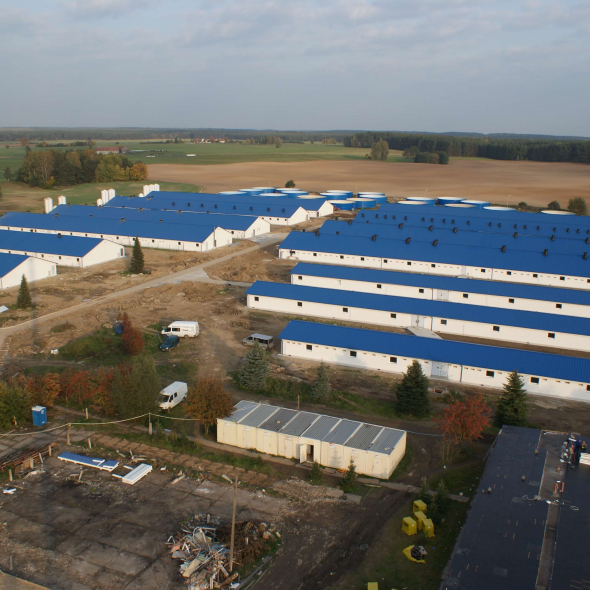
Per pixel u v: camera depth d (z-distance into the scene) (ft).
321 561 110.63
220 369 206.18
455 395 186.29
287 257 378.53
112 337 232.94
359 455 140.87
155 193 585.63
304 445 146.41
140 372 167.02
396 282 282.15
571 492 120.06
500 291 269.23
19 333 234.38
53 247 359.05
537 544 104.37
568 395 185.37
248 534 115.96
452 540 117.29
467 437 149.69
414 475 141.69
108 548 112.88
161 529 119.03
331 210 570.87
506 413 165.37
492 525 109.91
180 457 147.84
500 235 377.71
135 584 103.55
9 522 120.06
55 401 178.60
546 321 233.14
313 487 135.33
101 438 156.56
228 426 154.61
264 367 189.47
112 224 431.02
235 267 354.33
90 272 337.52
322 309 259.60
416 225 440.45
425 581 105.50
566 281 318.65
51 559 109.40
